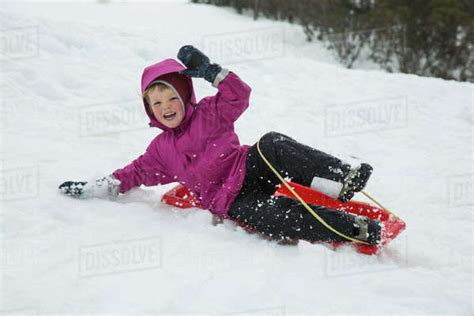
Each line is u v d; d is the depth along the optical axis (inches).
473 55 520.4
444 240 146.4
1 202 133.7
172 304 100.3
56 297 100.4
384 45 556.1
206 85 272.8
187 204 145.6
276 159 133.3
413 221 159.6
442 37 529.7
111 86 239.9
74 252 116.4
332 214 125.6
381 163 214.7
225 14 650.8
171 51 309.9
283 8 655.1
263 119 248.5
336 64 567.8
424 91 310.3
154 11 621.9
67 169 160.9
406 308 103.5
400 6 558.3
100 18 548.1
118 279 107.7
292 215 127.0
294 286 108.3
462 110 279.9
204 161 138.6
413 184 192.7
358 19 590.6
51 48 257.3
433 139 243.6
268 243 128.3
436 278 117.2
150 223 133.2
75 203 139.6
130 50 293.0
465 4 561.0
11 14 273.0
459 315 103.1
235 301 102.1
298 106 272.1
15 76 218.1
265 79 304.5
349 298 105.7
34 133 182.1
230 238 129.0
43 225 125.7
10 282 103.6
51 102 211.5
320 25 601.0
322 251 123.9
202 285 106.9
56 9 572.4
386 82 321.7
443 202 177.3
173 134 142.6
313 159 130.8
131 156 183.2
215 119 138.9
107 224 130.3
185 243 123.6
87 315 96.1
